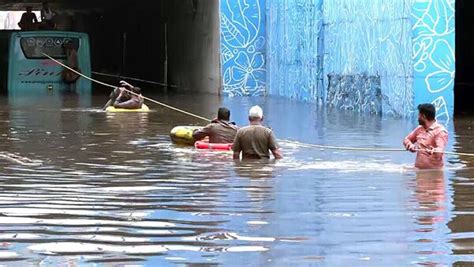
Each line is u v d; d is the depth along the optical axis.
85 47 38.22
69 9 61.12
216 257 6.39
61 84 38.03
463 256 6.40
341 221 7.70
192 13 37.84
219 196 9.06
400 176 10.69
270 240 6.94
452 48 20.05
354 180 10.32
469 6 35.88
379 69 22.14
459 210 8.23
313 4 27.20
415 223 7.61
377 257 6.38
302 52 28.69
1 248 6.69
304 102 28.19
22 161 12.10
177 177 10.54
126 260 6.32
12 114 21.78
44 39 37.78
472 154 13.09
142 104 23.42
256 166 11.68
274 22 31.95
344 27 24.77
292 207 8.39
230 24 32.66
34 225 7.53
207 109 24.41
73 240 6.96
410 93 20.19
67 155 12.87
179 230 7.32
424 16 19.91
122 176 10.60
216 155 12.93
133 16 53.31
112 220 7.75
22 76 37.72
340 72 25.17
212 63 34.25
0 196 9.01
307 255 6.44
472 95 30.11
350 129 17.69
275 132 17.02
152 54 48.62
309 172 11.06
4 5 60.53
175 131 14.39
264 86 33.19
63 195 9.10
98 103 27.06
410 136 11.61
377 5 22.14
